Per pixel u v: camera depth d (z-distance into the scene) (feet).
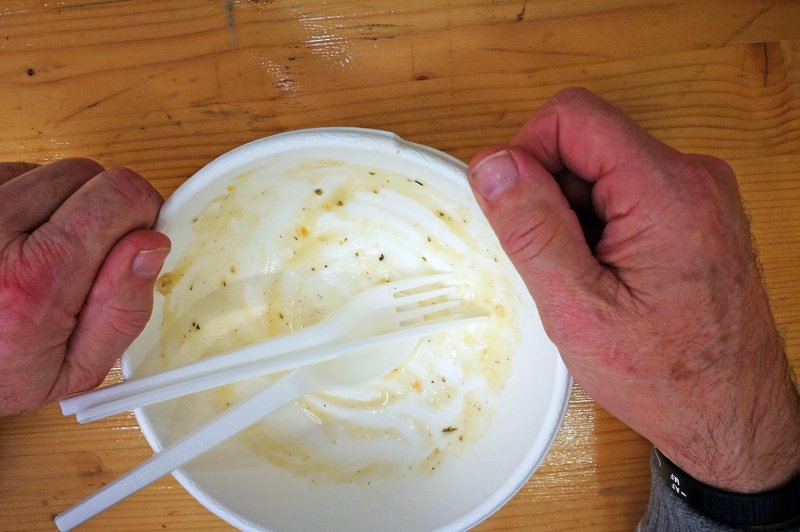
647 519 1.25
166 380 1.10
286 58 1.25
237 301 1.27
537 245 0.98
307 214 1.26
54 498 1.35
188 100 1.26
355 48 1.25
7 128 1.27
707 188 0.99
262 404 1.14
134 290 1.05
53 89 1.27
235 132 1.26
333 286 1.30
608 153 0.99
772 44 1.25
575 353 1.05
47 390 1.09
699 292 1.00
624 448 1.34
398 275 1.29
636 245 1.00
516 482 1.11
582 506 1.34
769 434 1.11
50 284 1.01
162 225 1.08
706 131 1.26
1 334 1.01
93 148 1.27
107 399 1.08
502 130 1.26
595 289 1.00
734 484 1.13
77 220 1.01
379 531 1.20
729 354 1.04
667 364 1.03
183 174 1.27
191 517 1.35
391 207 1.24
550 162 1.05
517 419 1.17
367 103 1.26
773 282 1.28
